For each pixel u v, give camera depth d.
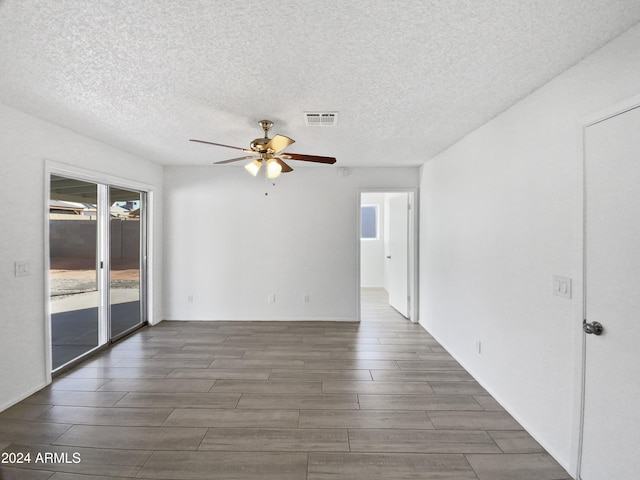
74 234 3.17
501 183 2.48
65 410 2.34
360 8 1.34
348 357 3.37
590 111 1.66
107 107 2.41
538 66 1.80
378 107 2.41
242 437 2.07
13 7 1.32
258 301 4.71
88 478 1.73
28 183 2.51
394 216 5.47
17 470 1.77
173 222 4.67
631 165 1.43
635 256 1.41
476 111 2.47
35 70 1.86
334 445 2.00
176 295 4.71
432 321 4.09
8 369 2.36
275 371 3.02
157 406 2.41
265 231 4.69
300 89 2.12
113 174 3.55
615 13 1.35
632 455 1.43
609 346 1.54
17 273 2.42
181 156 4.03
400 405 2.45
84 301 3.32
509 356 2.37
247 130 2.95
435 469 1.81
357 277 4.70
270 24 1.45
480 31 1.49
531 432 2.10
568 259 1.80
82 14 1.37
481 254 2.79
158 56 1.72
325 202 4.68
